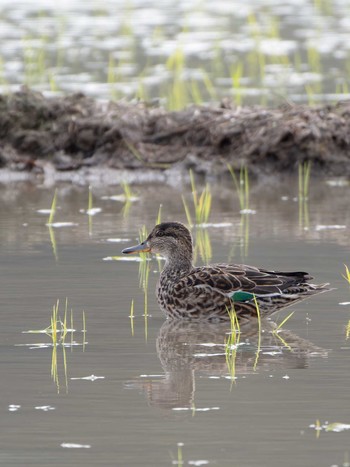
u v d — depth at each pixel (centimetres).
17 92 2312
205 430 932
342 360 1120
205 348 1177
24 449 895
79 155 2234
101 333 1219
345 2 4334
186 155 2198
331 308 1330
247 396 1012
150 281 1445
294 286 1309
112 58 3159
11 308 1301
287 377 1065
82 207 1905
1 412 971
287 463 868
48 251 1580
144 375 1074
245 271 1337
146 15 3953
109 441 910
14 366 1098
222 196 1998
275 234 1680
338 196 1983
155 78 2877
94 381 1055
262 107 2302
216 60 3067
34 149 2239
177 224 1380
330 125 2184
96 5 4194
